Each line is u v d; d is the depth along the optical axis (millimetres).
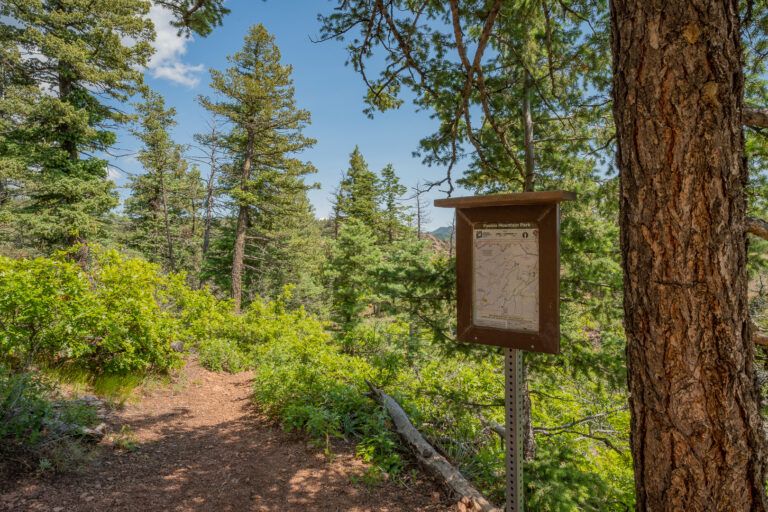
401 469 4035
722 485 1820
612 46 2086
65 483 3381
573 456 4410
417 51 4617
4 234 14266
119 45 13188
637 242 1957
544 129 5613
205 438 4879
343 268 15328
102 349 6285
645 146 1891
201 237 29953
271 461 4254
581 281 4957
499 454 4582
